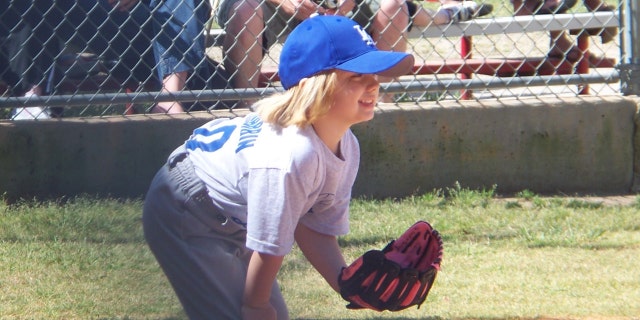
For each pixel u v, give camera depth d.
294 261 13.34
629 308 11.44
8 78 17.56
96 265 13.09
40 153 16.48
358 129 16.77
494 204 16.31
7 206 15.91
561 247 13.97
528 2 20.92
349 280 7.74
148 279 12.55
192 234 8.41
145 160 16.66
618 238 14.38
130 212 15.51
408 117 16.86
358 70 7.36
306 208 7.91
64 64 18.02
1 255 13.41
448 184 17.08
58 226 14.81
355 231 14.67
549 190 17.28
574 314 11.27
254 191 7.58
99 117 16.72
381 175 16.94
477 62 19.58
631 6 17.22
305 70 7.48
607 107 17.14
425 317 11.19
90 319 11.16
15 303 11.63
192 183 8.28
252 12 17.27
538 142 17.12
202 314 8.51
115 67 16.89
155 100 16.66
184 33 17.08
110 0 17.30
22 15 16.70
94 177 16.62
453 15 19.14
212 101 17.23
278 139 7.55
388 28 17.67
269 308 8.18
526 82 17.31
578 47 20.44
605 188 17.38
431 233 8.02
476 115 16.97
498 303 11.66
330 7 17.56
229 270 8.45
